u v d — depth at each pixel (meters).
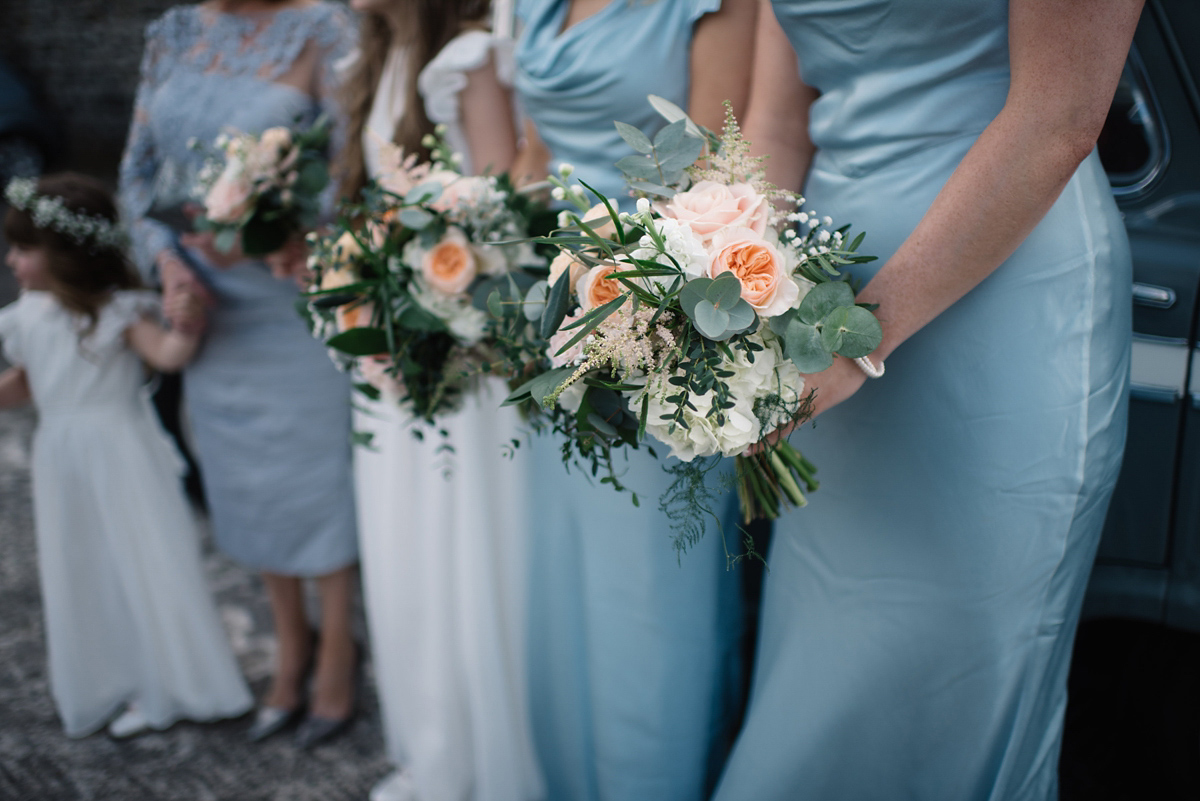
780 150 1.41
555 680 1.88
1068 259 1.18
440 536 1.88
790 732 1.52
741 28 1.45
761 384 1.06
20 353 2.20
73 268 2.13
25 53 9.22
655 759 1.75
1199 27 1.67
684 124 1.17
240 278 2.15
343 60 2.12
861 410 1.33
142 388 2.36
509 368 1.34
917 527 1.33
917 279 1.11
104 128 9.12
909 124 1.19
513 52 1.80
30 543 3.21
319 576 2.25
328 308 1.47
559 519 1.76
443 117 1.83
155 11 8.52
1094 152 1.25
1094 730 1.92
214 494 2.33
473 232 1.41
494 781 1.95
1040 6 0.99
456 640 1.93
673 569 1.66
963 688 1.36
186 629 2.30
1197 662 1.71
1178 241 1.65
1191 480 1.64
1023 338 1.20
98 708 2.34
